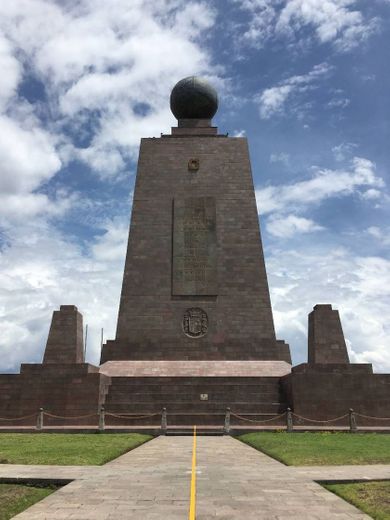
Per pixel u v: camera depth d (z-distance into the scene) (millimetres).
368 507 11008
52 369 34062
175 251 42125
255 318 40656
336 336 38906
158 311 40812
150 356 39781
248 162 44594
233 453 20156
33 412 33406
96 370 36531
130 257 42062
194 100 47094
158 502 11375
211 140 45219
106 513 10469
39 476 14258
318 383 33125
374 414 32812
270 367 38219
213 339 40188
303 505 11164
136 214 43125
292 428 28625
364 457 18094
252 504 11219
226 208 43281
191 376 36312
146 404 33875
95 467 16062
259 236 42594
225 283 41406
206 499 11672
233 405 33844
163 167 44406
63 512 10562
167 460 17938
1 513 11086
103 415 29219
